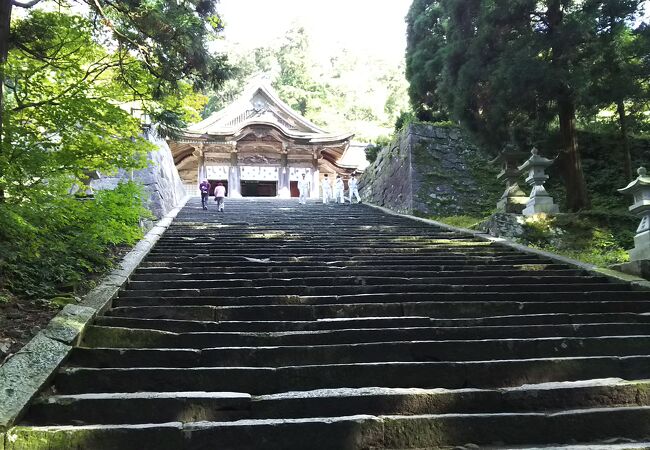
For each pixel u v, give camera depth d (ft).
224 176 90.27
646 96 34.06
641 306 18.60
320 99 144.56
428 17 58.13
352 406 11.09
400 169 51.52
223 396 11.02
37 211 16.19
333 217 44.14
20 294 15.99
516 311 18.07
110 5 21.71
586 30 32.53
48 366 11.73
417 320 16.08
